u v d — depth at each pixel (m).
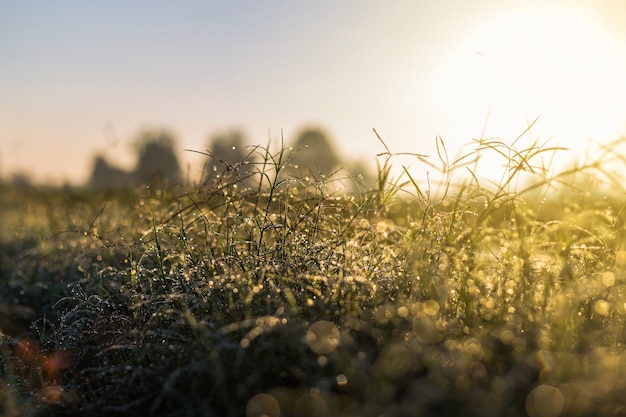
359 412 2.20
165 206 4.83
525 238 3.12
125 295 3.60
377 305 2.89
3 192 11.50
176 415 2.53
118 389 2.82
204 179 4.50
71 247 5.41
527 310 2.71
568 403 2.13
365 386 2.32
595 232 3.45
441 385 2.22
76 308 3.58
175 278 3.40
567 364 2.28
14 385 3.06
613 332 2.60
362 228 3.69
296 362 2.56
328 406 2.26
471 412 2.11
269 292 3.05
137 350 3.00
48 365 3.39
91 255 4.90
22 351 3.72
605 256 3.23
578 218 3.28
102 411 2.77
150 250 3.98
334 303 2.89
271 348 2.55
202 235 4.02
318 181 3.73
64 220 7.00
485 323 2.71
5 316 4.60
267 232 3.95
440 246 3.20
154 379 2.73
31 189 11.33
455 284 2.95
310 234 3.60
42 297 4.92
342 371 2.43
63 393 2.89
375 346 2.62
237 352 2.56
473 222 3.40
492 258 3.39
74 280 4.75
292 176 3.77
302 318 2.81
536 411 2.17
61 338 3.47
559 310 2.62
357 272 3.10
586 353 2.38
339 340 2.52
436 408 2.18
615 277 2.87
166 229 3.81
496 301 2.82
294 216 3.72
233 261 3.31
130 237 4.80
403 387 2.33
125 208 6.05
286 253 3.34
